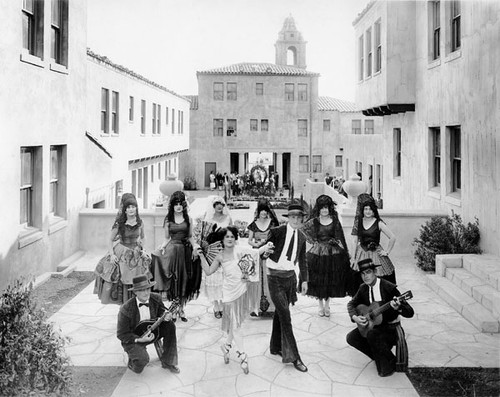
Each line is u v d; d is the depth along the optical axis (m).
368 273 5.94
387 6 14.23
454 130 12.16
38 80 9.42
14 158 8.46
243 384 5.61
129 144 21.33
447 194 12.15
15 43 8.42
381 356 5.80
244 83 44.41
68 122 11.18
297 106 44.69
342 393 5.39
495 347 6.61
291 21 49.06
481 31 10.12
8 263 8.24
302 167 45.09
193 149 44.75
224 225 8.15
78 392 5.28
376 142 23.38
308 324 7.52
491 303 7.47
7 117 8.16
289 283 6.15
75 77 11.58
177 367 5.94
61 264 10.61
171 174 11.67
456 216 10.98
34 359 4.82
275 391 5.45
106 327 7.32
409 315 5.74
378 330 5.86
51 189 10.93
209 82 44.28
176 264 7.45
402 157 15.74
